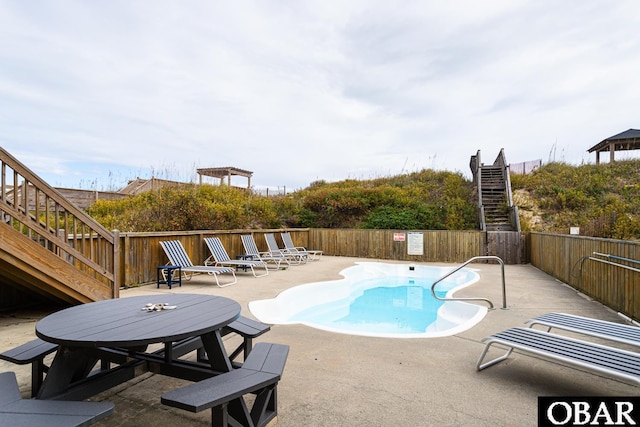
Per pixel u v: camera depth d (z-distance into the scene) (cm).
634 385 274
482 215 1252
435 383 276
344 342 377
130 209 1089
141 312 247
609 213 1126
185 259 754
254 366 205
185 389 171
